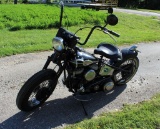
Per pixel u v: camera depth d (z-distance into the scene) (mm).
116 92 5273
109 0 29938
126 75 5508
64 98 4922
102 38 10500
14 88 5285
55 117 4305
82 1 30484
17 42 8750
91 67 4496
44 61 7020
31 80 4051
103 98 4992
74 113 4445
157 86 5730
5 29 11977
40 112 4414
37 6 19547
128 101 4949
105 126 4004
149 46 9648
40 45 8453
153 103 4777
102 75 4754
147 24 17734
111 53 4758
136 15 21500
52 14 15898
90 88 4676
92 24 16031
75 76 4391
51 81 4324
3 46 8133
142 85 5719
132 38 10875
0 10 15352
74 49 4188
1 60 6875
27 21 13688
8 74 5969
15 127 4020
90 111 4531
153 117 4273
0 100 4746
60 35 4078
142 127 4004
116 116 4273
